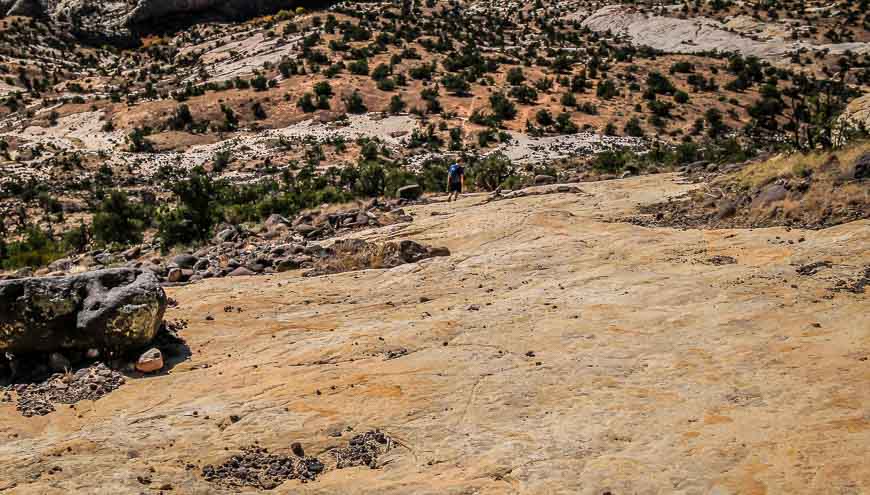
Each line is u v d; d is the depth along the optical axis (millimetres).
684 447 6043
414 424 6801
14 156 86875
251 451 6387
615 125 91688
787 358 7660
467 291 11547
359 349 8852
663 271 11531
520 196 21484
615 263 12305
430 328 9414
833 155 14414
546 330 9172
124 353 8742
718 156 35938
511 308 10234
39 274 17453
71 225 53562
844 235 11938
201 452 6340
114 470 5922
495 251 13797
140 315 8641
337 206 24172
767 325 8664
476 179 35344
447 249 14391
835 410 6406
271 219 19812
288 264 14148
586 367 7902
